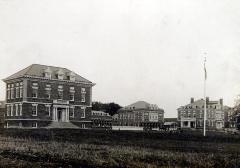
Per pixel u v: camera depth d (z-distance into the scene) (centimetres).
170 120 17488
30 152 2900
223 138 5166
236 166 2373
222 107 13838
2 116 8006
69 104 8250
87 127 8581
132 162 2430
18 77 7650
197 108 13750
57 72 8144
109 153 2869
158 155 2750
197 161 2488
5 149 3081
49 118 7869
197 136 5525
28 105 7575
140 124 14025
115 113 17125
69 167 2253
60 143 3831
